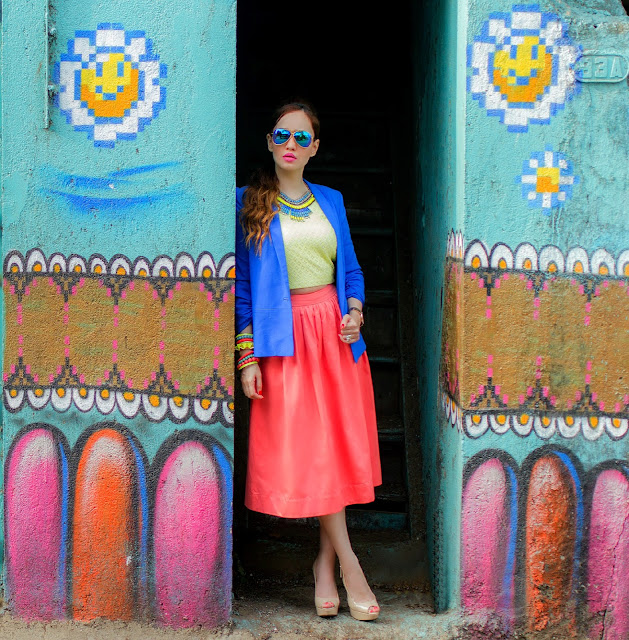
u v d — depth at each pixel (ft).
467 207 9.67
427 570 11.55
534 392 9.83
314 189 10.50
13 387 10.02
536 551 9.91
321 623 10.11
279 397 9.96
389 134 16.10
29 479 10.07
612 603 9.95
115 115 9.73
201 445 9.89
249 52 17.19
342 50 17.21
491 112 9.62
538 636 9.96
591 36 9.60
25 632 9.96
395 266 14.55
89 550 10.05
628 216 9.75
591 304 9.81
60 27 9.67
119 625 10.04
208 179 9.73
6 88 9.74
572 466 9.89
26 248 9.89
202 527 9.93
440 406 11.14
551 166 9.69
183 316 9.82
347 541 10.27
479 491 9.86
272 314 9.87
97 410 9.95
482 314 9.75
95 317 9.89
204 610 9.97
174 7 9.61
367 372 10.67
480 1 9.50
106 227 9.82
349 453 10.05
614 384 9.86
